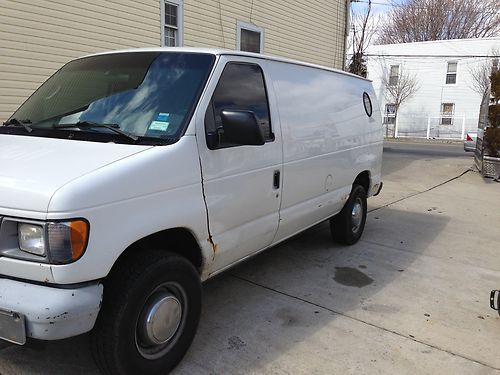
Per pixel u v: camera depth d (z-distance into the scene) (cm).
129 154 270
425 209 844
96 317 246
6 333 236
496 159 1206
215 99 326
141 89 329
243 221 354
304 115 434
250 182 354
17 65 795
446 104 3189
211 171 314
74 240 230
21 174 246
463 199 952
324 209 489
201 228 309
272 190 384
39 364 305
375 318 391
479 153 1354
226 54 348
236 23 1234
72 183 235
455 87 3128
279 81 407
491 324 386
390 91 3312
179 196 289
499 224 739
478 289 462
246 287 448
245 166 347
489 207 873
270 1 1345
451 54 3112
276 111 392
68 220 228
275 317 387
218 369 309
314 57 1581
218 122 324
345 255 552
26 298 231
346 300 425
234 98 346
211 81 325
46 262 229
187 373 304
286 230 422
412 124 3297
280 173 393
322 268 506
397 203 893
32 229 231
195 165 301
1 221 237
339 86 523
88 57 397
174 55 347
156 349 289
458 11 4391
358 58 2814
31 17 802
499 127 1241
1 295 235
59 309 229
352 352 336
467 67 3073
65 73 383
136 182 261
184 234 309
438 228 704
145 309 276
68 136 302
